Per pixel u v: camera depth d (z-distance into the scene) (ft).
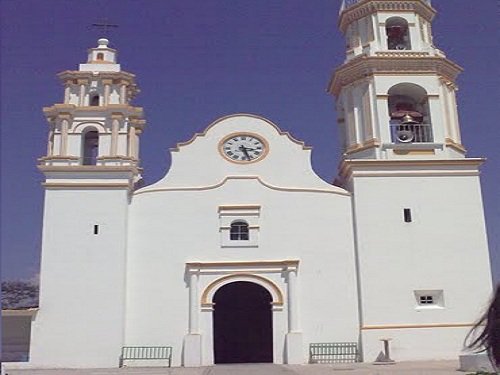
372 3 114.21
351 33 117.29
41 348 93.66
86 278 97.25
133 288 98.58
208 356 95.61
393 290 98.37
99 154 105.60
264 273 99.86
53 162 103.86
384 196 102.94
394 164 104.06
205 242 101.35
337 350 96.53
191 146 107.24
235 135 108.37
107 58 116.78
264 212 103.30
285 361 95.71
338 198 104.32
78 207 100.78
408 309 97.55
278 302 98.27
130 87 116.06
